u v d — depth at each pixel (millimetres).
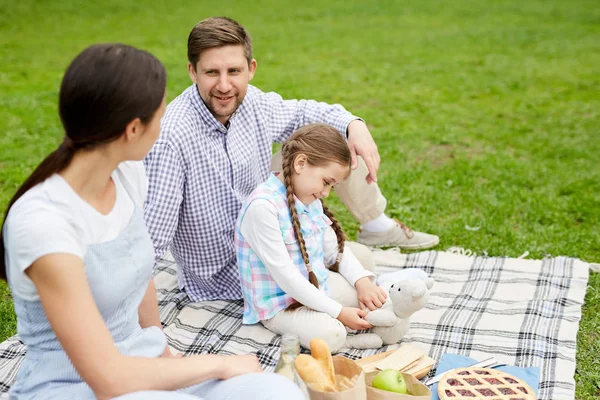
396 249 4270
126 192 2188
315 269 3207
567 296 3639
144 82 1883
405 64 10359
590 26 13070
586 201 5051
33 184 1934
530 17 14125
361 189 4039
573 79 9219
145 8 15234
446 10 15133
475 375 2766
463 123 7281
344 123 3621
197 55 3141
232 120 3385
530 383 2873
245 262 3213
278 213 3094
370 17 14484
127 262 2092
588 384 2990
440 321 3412
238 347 3166
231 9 15344
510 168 5754
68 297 1854
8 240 1875
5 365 2988
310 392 2369
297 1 16391
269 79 9469
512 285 3773
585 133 6848
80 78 1830
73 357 1881
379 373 2619
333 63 10492
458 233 4543
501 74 9586
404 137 6766
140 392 1864
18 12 14125
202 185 3303
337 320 3068
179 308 3518
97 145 1925
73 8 14805
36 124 7277
